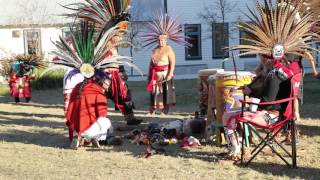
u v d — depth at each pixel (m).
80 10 11.19
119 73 11.83
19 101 18.89
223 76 9.61
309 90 17.89
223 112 9.60
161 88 13.46
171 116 13.52
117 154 9.66
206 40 30.05
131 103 12.00
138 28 26.94
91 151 9.93
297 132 10.28
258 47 8.66
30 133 11.70
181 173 8.49
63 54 10.21
